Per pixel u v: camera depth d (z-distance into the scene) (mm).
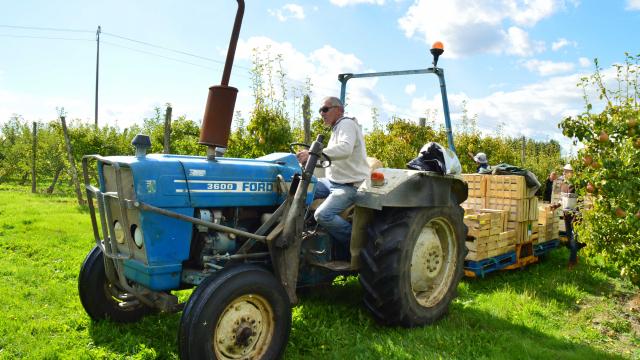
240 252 3383
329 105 4070
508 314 4582
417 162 4352
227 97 3311
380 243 3943
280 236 3410
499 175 6512
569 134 4742
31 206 11312
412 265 4238
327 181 4355
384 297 3928
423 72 4477
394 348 3592
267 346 3201
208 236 3406
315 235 4016
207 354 2861
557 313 4746
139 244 3176
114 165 3061
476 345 3770
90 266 3777
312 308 4379
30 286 4793
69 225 8344
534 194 6539
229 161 3588
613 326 4453
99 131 14844
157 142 12414
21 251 6320
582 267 6617
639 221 4113
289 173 3885
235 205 3521
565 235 7957
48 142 16828
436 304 4332
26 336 3520
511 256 6199
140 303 3881
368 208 4141
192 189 3268
